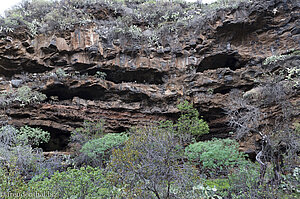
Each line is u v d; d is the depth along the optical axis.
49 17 12.97
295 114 8.92
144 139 5.59
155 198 5.19
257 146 9.78
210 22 13.12
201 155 7.00
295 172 6.56
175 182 5.19
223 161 7.08
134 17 14.79
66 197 5.02
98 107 11.95
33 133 9.83
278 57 11.01
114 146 8.55
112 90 12.45
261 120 9.82
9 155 7.59
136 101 12.70
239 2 12.80
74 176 5.34
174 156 5.47
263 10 12.20
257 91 10.33
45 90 11.65
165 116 12.32
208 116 12.12
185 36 13.58
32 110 10.76
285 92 9.45
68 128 11.20
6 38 11.73
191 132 10.20
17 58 11.93
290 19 12.06
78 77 12.28
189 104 11.96
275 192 5.55
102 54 12.69
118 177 5.07
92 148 8.62
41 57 12.35
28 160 7.83
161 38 13.84
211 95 11.92
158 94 12.53
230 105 11.27
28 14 13.78
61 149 11.48
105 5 14.88
